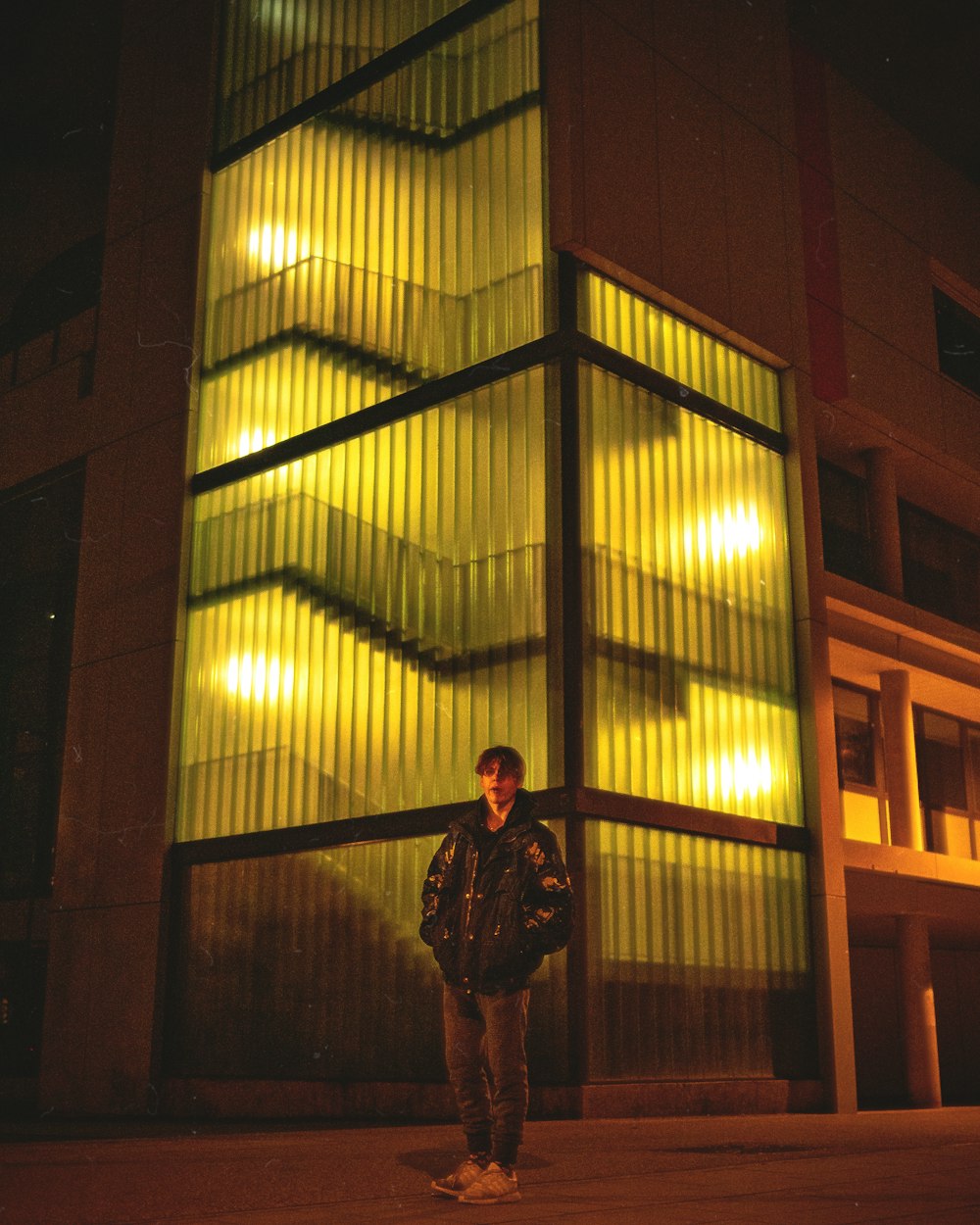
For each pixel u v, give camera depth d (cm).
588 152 1220
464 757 1130
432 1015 1088
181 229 1580
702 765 1188
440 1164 503
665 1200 400
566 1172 493
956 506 1847
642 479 1200
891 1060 1864
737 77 1460
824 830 1288
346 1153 551
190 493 1466
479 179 1271
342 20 1473
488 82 1291
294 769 1270
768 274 1426
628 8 1319
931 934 1845
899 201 1717
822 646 1351
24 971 1595
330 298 1385
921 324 1694
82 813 1461
